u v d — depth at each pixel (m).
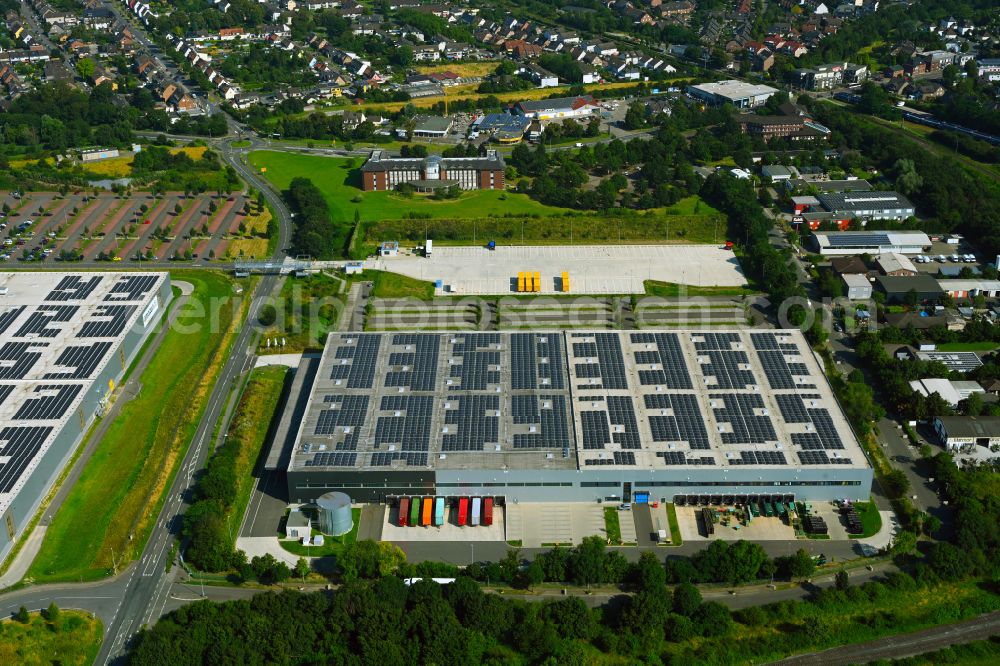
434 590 197.25
